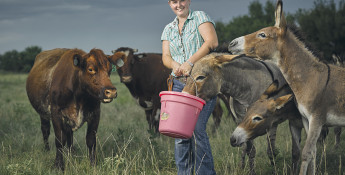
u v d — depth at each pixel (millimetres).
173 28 3502
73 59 4238
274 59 3529
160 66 7320
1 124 7105
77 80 4508
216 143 5465
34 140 5980
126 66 7164
